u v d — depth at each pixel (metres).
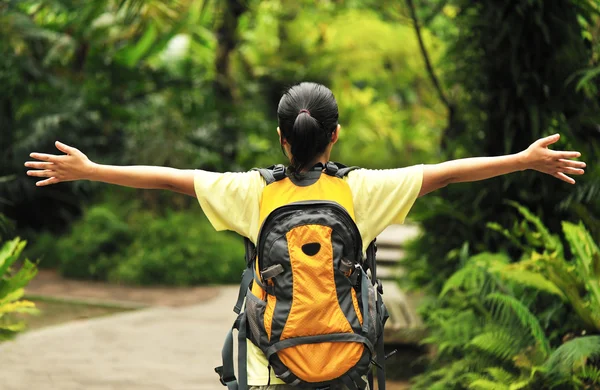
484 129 7.54
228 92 19.08
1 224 7.15
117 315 10.95
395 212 2.99
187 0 16.50
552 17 6.82
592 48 7.07
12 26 13.73
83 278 14.67
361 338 2.79
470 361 5.68
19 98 16.12
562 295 5.36
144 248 14.71
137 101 18.69
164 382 7.24
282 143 3.10
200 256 14.71
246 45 22.47
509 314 5.53
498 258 6.12
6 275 6.19
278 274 2.79
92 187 16.55
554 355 4.68
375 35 19.12
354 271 2.86
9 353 8.25
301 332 2.75
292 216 2.84
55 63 16.38
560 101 6.93
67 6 16.17
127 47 16.41
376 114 23.97
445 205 7.47
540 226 5.71
